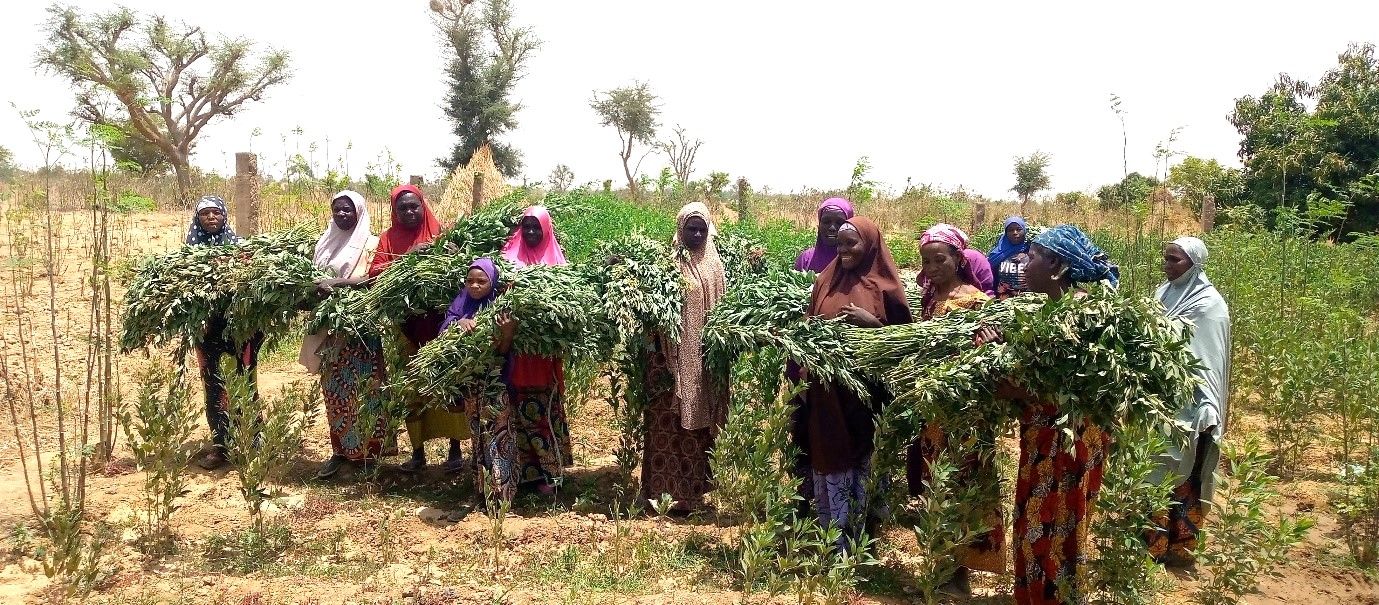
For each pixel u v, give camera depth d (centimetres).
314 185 1529
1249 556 473
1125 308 380
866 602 450
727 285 567
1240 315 837
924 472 491
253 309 605
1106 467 436
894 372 428
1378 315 1140
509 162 4394
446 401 540
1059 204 2638
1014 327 395
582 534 527
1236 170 2041
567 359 554
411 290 586
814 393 468
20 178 1519
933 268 463
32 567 457
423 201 652
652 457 563
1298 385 673
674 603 436
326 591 443
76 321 929
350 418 620
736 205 2434
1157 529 440
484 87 4216
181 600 430
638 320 534
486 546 512
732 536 529
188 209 1562
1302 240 1118
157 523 507
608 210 1609
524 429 591
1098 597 449
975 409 416
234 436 518
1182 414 480
